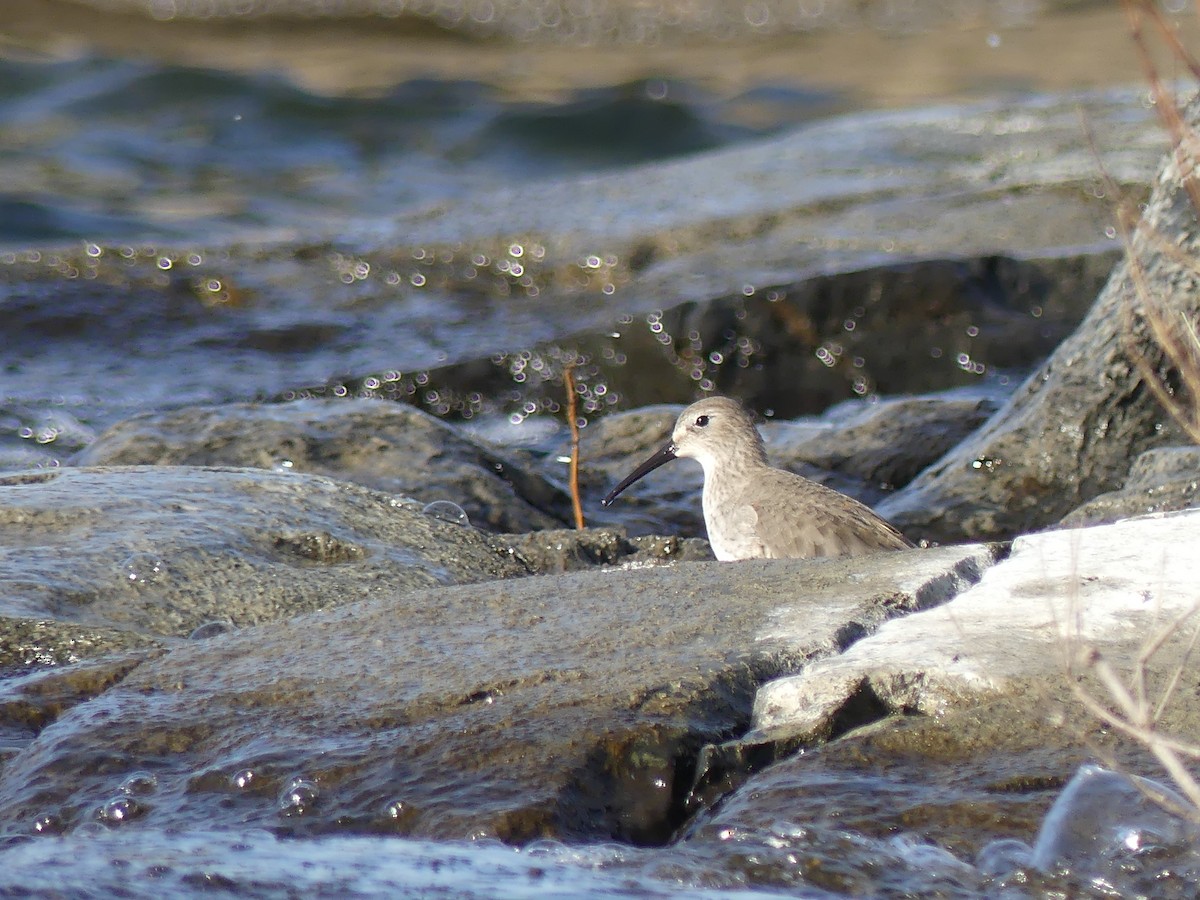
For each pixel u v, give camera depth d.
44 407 17.41
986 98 32.47
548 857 5.73
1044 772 5.97
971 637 6.93
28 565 9.27
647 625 7.50
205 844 5.86
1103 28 37.50
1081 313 18.27
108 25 37.72
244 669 7.33
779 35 39.44
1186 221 12.60
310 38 38.88
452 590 8.29
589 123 31.05
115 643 8.40
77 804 6.33
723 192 22.44
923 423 15.04
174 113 31.17
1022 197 20.88
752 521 11.27
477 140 30.31
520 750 6.33
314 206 26.77
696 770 6.33
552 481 13.66
